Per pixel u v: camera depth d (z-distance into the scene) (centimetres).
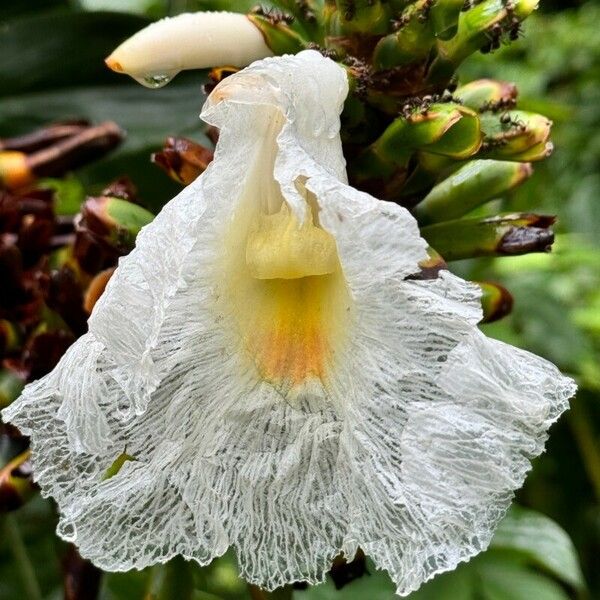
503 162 32
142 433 28
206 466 28
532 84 100
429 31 29
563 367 59
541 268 64
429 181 30
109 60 30
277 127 28
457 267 48
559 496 67
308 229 28
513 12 29
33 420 28
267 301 29
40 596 41
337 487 28
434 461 27
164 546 28
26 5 49
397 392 27
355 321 28
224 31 30
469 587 43
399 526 27
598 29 109
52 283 33
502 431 27
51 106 42
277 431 28
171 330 28
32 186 36
